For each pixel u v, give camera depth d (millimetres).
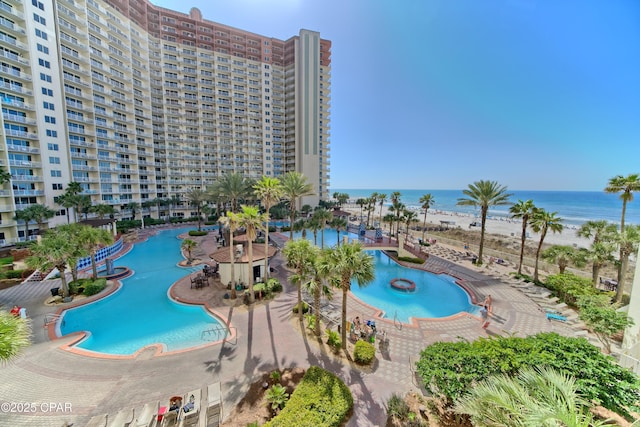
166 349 14062
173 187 75188
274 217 59125
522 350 9062
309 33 81188
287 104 89312
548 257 25234
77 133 50375
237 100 83188
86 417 9320
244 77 84125
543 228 25016
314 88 83000
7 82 39625
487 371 8219
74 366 12164
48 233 21656
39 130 42875
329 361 12633
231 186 44000
